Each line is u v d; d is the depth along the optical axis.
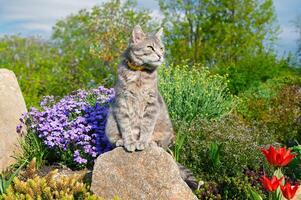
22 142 2.56
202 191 2.12
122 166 1.87
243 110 3.90
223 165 2.33
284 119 3.53
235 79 4.86
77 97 2.85
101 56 4.36
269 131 3.30
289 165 2.47
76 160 2.35
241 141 2.45
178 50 6.13
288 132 3.41
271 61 5.68
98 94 2.82
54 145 2.47
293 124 3.47
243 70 5.06
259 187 2.16
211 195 2.09
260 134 2.87
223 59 6.32
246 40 6.29
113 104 2.03
